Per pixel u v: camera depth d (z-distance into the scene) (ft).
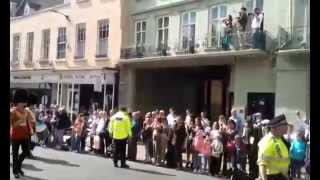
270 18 71.15
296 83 67.00
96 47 103.14
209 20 80.79
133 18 96.32
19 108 43.32
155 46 90.63
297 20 67.26
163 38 89.66
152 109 96.73
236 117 60.34
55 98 113.60
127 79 96.37
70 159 59.77
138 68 94.84
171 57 85.35
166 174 51.62
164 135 58.75
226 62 78.13
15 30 130.72
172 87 95.55
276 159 23.00
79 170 50.62
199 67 87.56
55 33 115.75
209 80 89.51
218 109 87.04
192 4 83.87
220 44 77.30
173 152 58.13
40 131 73.61
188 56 82.07
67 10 112.27
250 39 71.87
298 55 66.49
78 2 108.78
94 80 101.81
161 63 89.56
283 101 68.59
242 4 75.56
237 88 76.13
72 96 108.68
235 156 51.19
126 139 55.21
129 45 96.58
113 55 98.78
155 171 53.47
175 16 87.15
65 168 51.55
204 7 81.66
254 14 71.77
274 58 70.38
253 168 49.98
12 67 130.00
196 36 82.84
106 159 61.98
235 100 76.28
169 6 88.12
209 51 79.00
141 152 72.79
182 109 93.86
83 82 104.99
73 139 71.05
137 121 63.62
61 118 73.10
